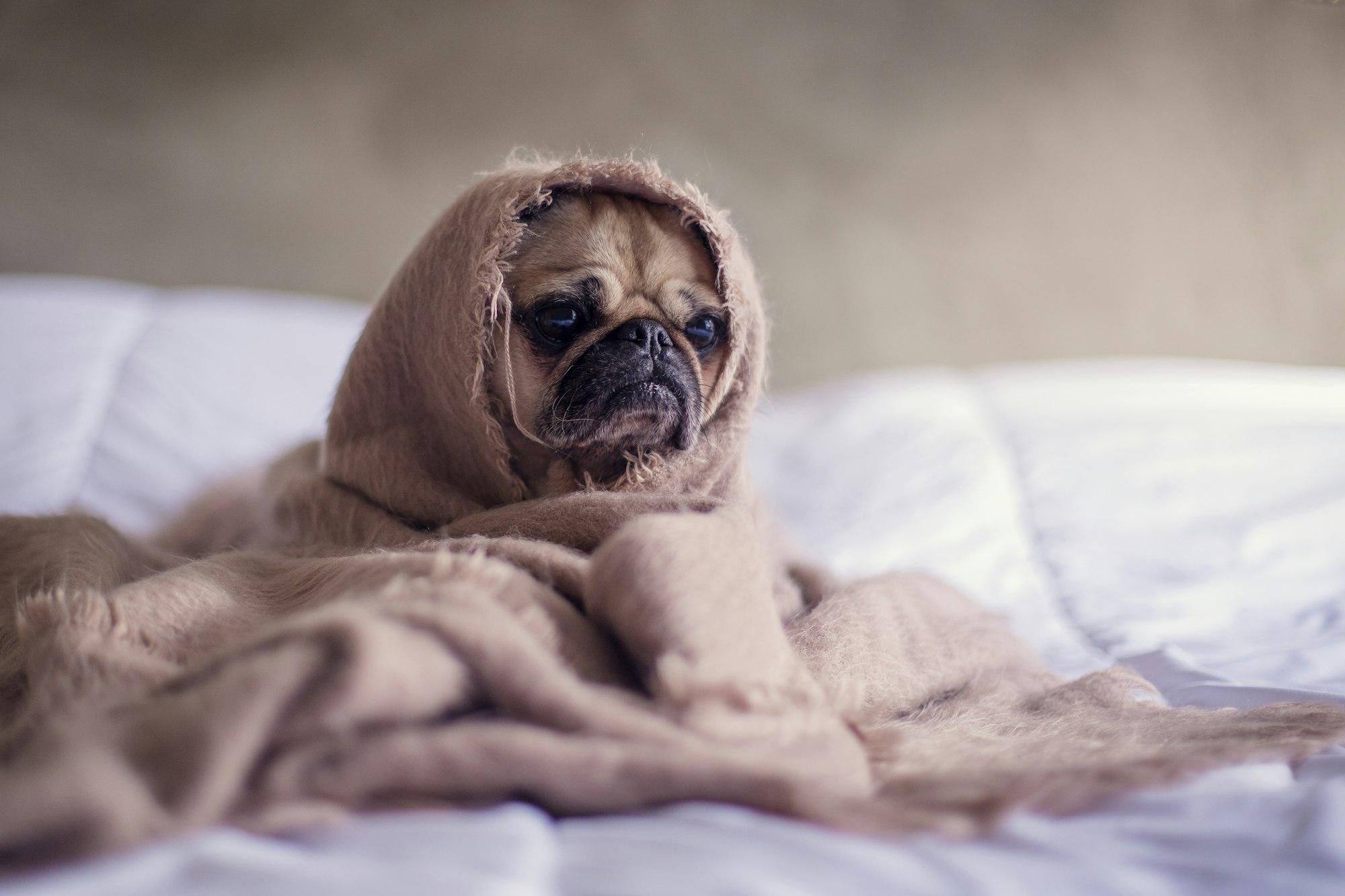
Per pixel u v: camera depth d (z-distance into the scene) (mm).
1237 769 1267
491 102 4449
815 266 4664
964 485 3176
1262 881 938
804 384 4727
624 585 1235
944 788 1179
